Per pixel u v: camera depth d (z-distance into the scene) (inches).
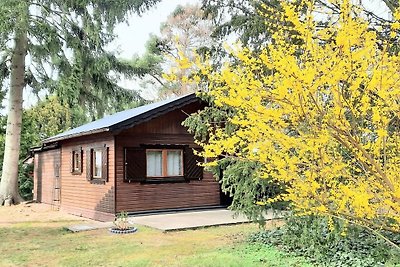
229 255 267.3
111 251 297.3
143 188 478.9
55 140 574.6
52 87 641.6
